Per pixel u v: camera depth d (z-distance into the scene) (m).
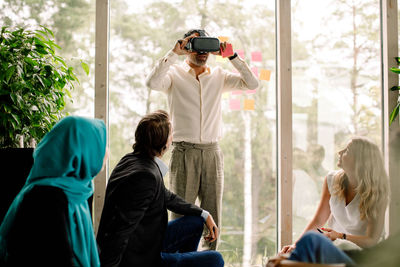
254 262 2.65
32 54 2.18
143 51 2.58
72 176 1.24
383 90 2.66
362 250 1.15
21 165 1.84
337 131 2.69
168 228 1.83
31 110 2.12
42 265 1.07
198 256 1.69
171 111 2.31
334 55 2.69
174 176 2.23
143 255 1.53
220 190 2.27
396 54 2.59
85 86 2.56
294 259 1.11
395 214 2.40
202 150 2.24
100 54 2.45
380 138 2.69
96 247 1.35
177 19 2.60
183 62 2.36
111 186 1.52
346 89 2.69
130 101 2.58
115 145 2.57
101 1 2.45
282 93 2.58
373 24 2.69
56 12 2.52
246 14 2.63
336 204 1.94
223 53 2.23
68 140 1.22
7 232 1.13
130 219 1.42
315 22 2.67
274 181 2.67
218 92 2.32
